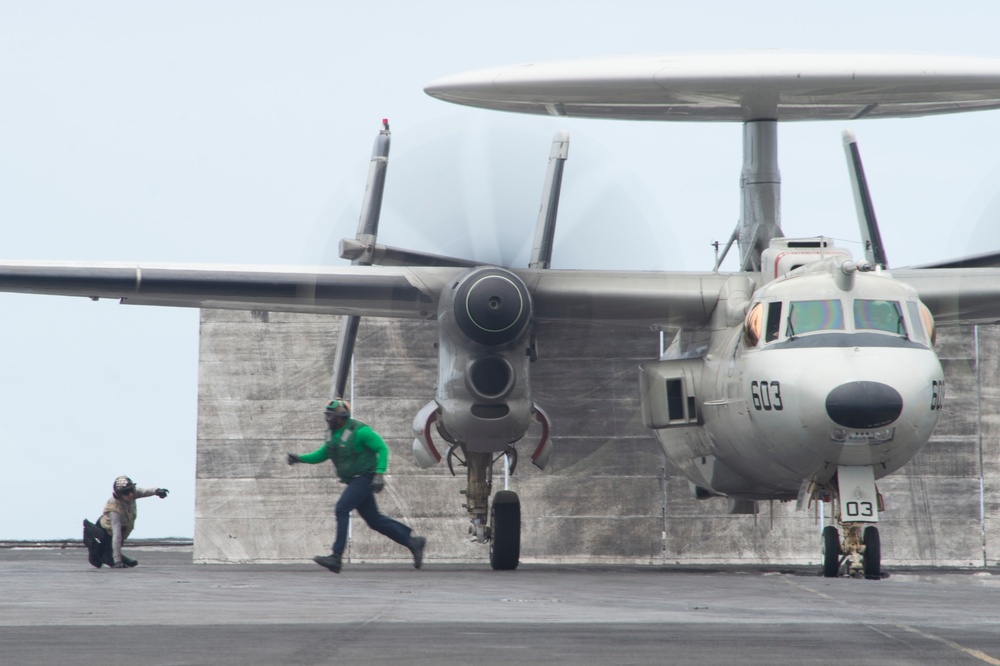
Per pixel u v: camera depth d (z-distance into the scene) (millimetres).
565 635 26125
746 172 68875
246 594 38906
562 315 61188
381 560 88188
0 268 60719
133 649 23375
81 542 99938
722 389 57375
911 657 22719
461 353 57781
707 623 28844
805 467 52469
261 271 62500
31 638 25281
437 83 67688
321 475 88625
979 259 65125
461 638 25438
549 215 63438
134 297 62906
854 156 72438
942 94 65125
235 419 89000
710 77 61000
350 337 70875
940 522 87812
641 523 88000
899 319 52219
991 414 87938
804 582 47594
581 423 87562
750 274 61906
